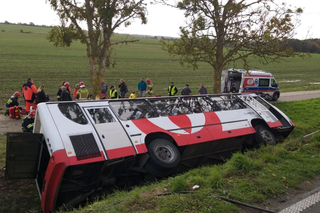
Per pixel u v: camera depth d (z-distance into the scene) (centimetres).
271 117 1111
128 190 757
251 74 2353
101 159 670
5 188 779
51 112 702
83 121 716
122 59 5819
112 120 754
